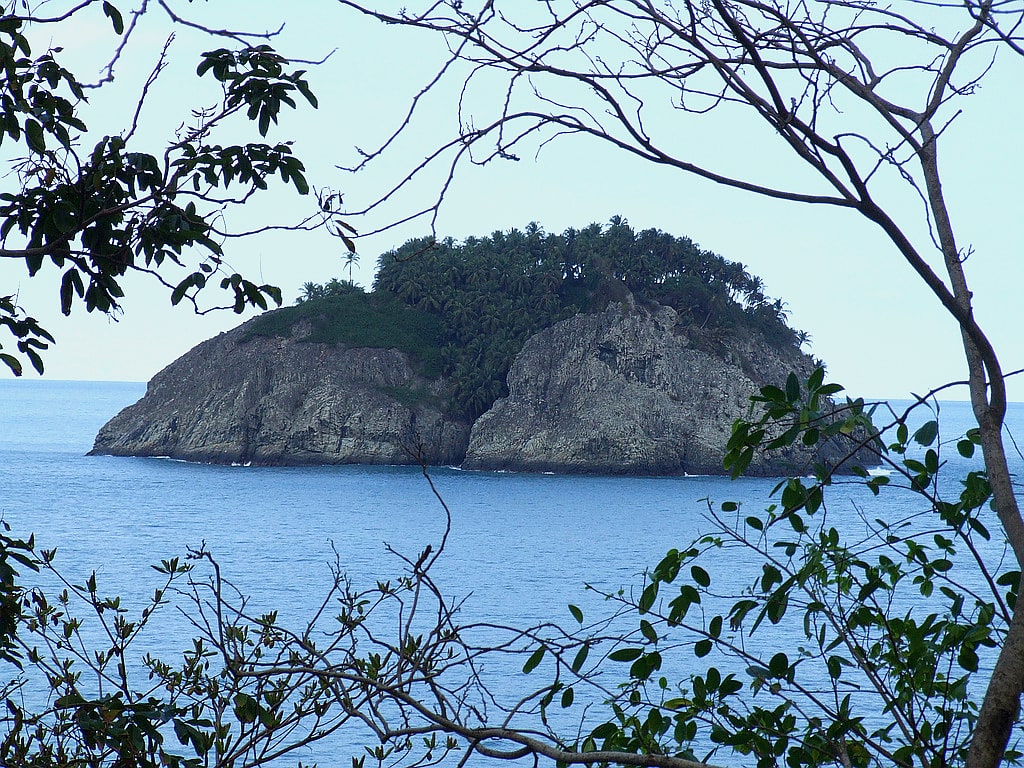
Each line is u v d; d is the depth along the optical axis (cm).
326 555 10344
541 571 9431
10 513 13588
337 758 3378
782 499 434
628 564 9912
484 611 6906
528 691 3834
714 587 6150
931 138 366
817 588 563
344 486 17388
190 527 12650
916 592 4197
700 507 14512
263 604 6981
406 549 10931
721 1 321
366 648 4856
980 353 340
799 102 335
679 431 18400
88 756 610
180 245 539
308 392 19862
